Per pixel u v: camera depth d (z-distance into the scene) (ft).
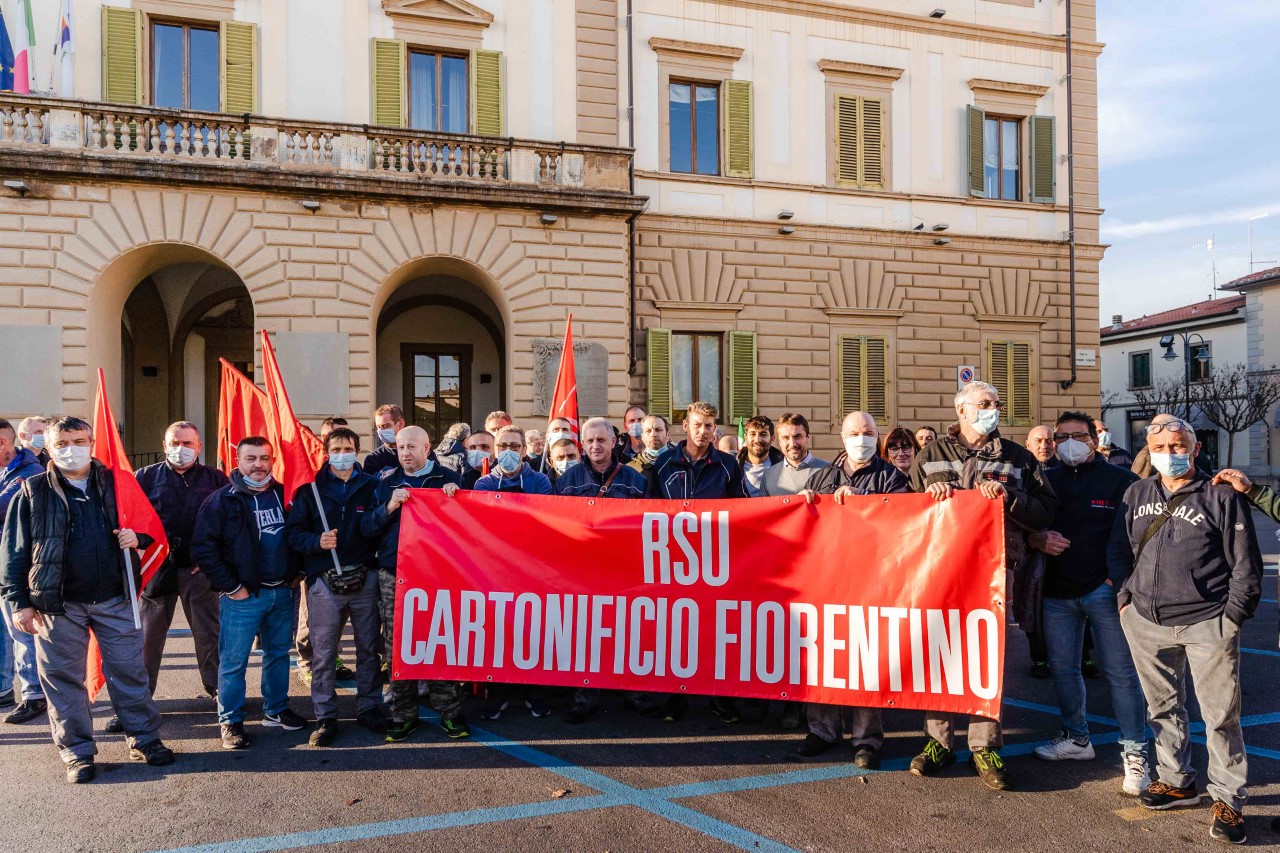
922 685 14.97
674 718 18.39
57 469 15.17
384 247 43.29
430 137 43.73
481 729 17.67
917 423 55.06
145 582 16.17
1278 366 98.63
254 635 17.31
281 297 42.01
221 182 40.57
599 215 46.11
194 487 19.15
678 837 12.57
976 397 15.37
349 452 17.44
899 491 16.63
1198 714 18.98
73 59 41.52
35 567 14.71
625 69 49.93
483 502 17.42
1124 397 125.08
